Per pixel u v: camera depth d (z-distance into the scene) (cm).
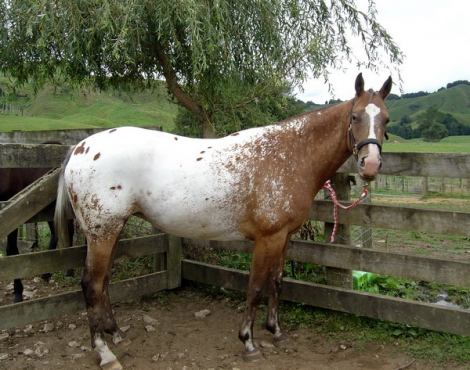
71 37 357
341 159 277
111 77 464
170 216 270
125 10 329
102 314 292
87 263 267
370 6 413
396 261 302
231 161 267
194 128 576
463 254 518
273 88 485
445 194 1125
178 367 267
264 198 261
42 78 441
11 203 278
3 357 271
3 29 379
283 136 275
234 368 263
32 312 294
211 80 411
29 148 293
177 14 343
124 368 265
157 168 265
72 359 273
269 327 302
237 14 406
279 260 300
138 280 368
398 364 265
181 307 374
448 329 279
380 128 241
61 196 275
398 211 302
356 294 315
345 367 264
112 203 258
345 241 341
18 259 285
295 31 455
